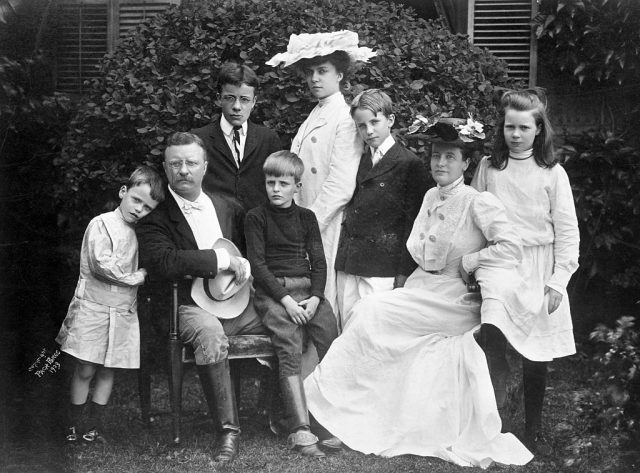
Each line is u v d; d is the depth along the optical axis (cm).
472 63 604
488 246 452
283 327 451
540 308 443
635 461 412
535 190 449
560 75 678
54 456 433
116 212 462
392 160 480
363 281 483
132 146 582
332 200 484
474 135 451
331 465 415
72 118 650
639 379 402
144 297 480
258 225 461
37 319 640
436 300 454
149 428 481
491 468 414
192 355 444
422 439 434
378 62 573
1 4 622
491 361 445
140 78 580
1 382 547
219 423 434
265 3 600
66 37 725
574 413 500
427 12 781
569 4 646
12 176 651
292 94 564
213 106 567
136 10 733
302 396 442
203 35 581
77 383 459
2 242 645
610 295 657
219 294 451
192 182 453
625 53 638
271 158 458
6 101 627
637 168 624
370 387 448
